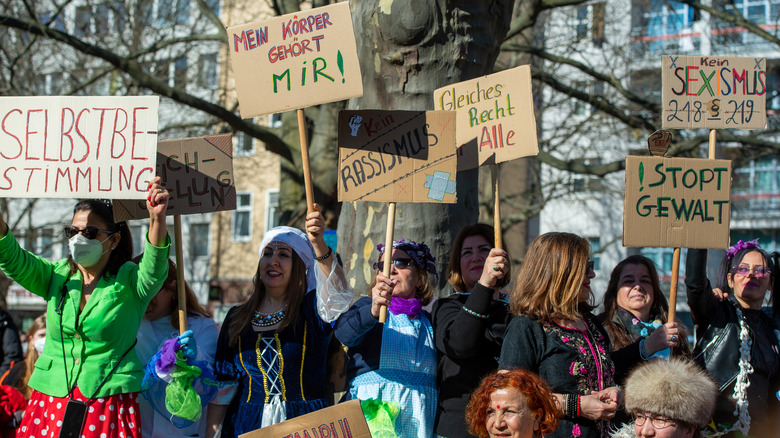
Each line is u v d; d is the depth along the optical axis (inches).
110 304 141.1
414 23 199.8
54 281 145.7
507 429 121.2
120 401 141.8
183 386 145.1
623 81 621.0
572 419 130.6
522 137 154.6
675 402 118.3
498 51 216.8
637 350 144.7
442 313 150.4
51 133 147.6
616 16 625.0
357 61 150.9
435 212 197.8
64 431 137.4
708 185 153.6
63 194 146.0
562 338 135.1
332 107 408.5
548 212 923.4
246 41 153.6
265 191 1018.7
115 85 599.8
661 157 153.3
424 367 148.5
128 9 550.9
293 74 152.1
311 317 154.9
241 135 829.2
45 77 610.9
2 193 146.8
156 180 139.3
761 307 180.2
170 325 172.7
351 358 151.3
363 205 204.7
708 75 167.0
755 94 167.2
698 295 165.3
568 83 694.5
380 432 140.0
